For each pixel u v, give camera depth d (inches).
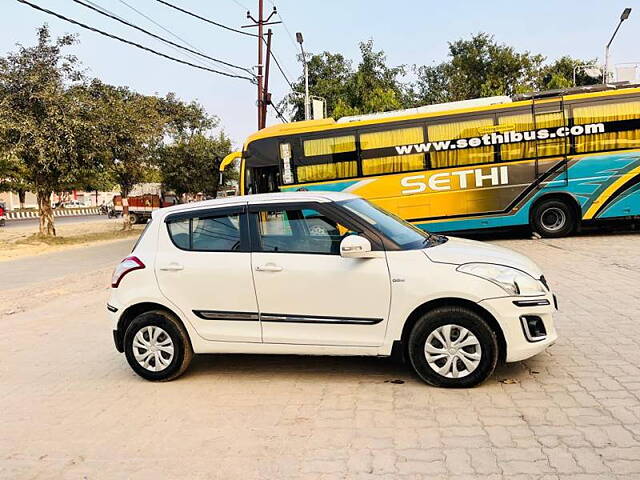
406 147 566.9
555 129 543.8
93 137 833.5
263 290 193.9
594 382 180.1
